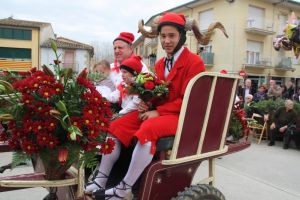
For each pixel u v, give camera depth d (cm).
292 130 861
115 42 399
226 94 297
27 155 214
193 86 254
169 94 289
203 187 272
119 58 397
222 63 2281
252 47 2334
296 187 539
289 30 904
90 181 302
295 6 2441
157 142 260
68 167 222
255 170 631
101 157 309
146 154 257
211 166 320
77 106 214
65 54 3164
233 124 362
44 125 202
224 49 2270
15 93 216
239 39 2244
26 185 213
